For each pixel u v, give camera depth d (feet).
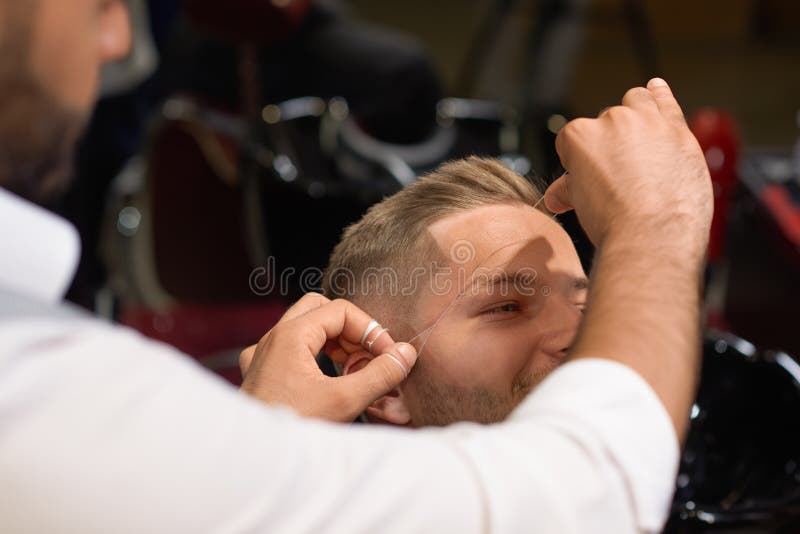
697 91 14.65
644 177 1.76
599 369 1.58
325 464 1.42
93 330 1.40
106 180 6.97
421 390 2.52
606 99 13.06
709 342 3.27
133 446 1.31
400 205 2.60
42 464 1.28
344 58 8.95
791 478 2.90
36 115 1.46
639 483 1.52
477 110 6.97
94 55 1.53
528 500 1.46
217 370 5.82
